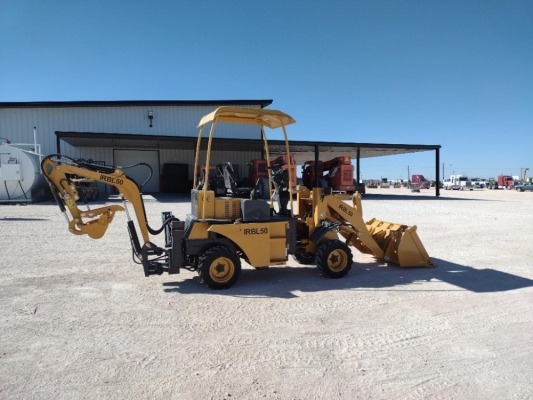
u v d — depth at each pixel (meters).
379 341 4.07
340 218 7.27
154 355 3.74
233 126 29.73
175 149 30.36
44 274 6.62
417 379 3.36
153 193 29.52
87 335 4.18
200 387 3.21
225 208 6.04
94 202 19.55
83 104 27.02
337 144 25.47
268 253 6.04
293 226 6.34
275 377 3.37
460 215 16.06
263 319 4.64
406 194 36.97
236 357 3.71
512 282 6.29
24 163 18.97
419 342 4.05
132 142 25.72
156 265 6.00
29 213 15.16
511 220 14.37
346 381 3.31
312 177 26.17
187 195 27.17
